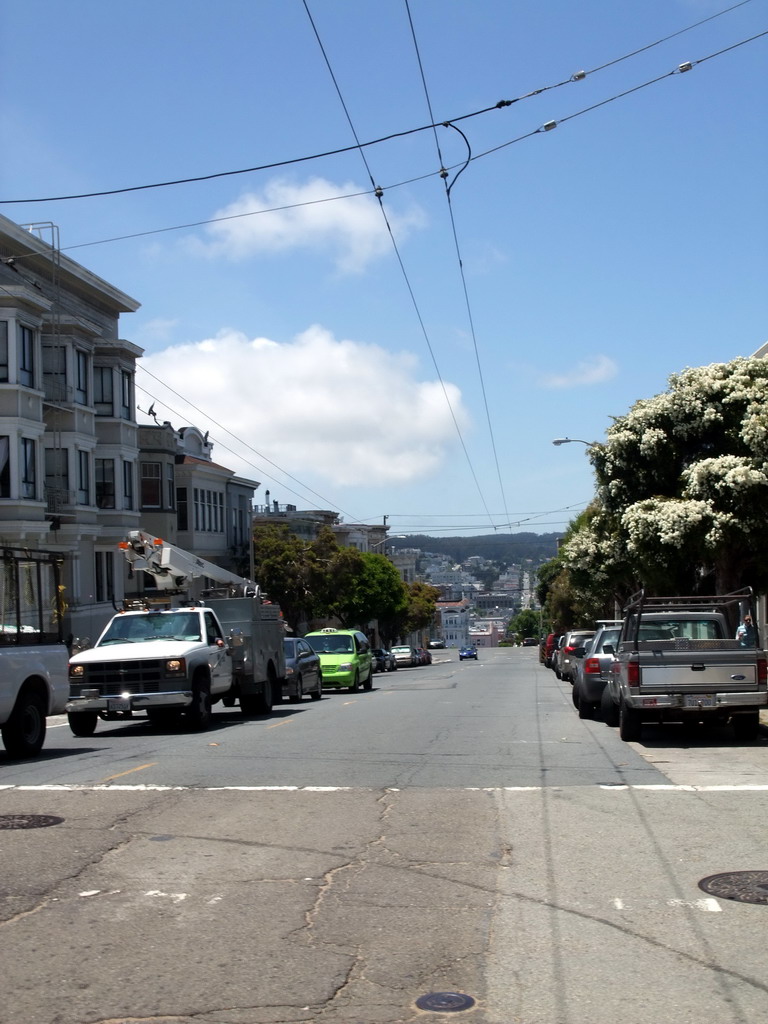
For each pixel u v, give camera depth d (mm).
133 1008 5145
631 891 7105
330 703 25688
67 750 14859
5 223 31562
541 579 80062
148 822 9289
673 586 23969
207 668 17844
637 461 24500
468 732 16969
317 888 7203
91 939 6145
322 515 87000
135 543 22062
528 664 70000
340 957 5844
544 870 7664
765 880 7316
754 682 14539
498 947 6008
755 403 22828
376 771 12258
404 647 70625
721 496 22281
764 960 5785
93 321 39219
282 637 22859
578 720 19391
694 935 6195
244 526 58906
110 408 39719
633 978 5523
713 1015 5047
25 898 6953
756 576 23266
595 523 27672
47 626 14812
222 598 22531
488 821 9320
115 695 16844
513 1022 4980
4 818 9469
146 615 18641
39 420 33188
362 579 69938
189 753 14086
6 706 13172
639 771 12133
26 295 32000
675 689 14570
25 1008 5145
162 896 7008
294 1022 4988
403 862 7906
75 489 36312
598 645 19516
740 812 9609
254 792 10797
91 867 7742
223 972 5613
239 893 7082
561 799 10344
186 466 51406
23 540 32062
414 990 5371
